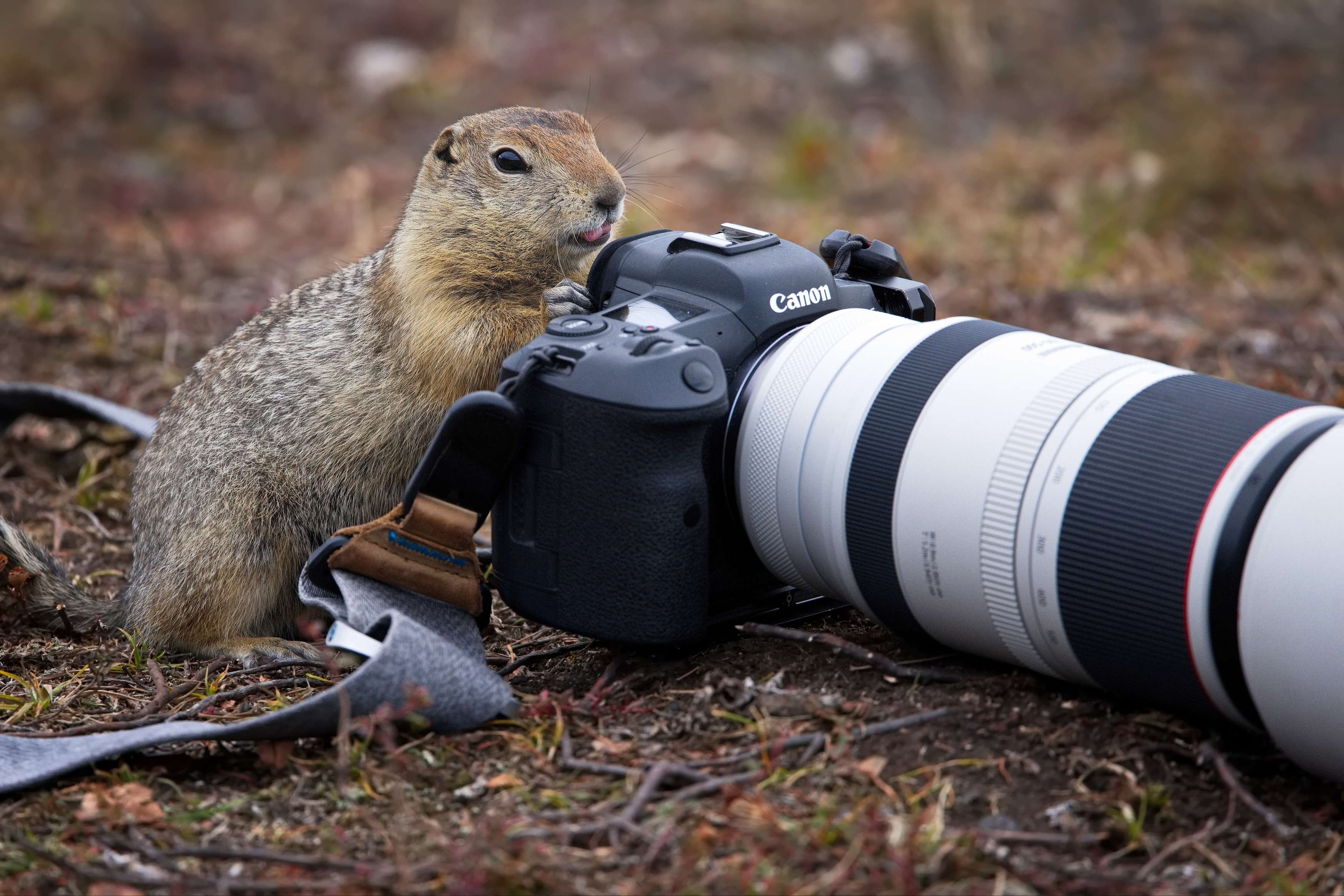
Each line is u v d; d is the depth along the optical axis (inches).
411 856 152.6
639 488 172.4
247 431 222.4
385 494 229.9
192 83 647.8
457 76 651.5
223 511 219.6
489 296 229.9
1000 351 173.3
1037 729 170.9
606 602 177.9
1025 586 160.9
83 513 280.2
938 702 177.0
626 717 179.9
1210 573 147.3
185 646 219.9
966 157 549.3
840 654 190.7
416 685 172.1
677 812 156.4
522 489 179.6
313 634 210.4
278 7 719.7
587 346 173.6
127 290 409.1
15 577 221.9
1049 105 618.2
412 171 567.5
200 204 541.0
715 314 182.9
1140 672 158.2
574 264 233.9
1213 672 150.5
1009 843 152.1
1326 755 145.3
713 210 515.2
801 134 573.9
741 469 181.6
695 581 179.9
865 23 686.5
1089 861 150.3
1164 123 562.3
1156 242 457.7
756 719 175.6
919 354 175.9
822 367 178.4
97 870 151.9
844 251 206.1
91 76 639.8
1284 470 146.8
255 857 152.2
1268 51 645.3
